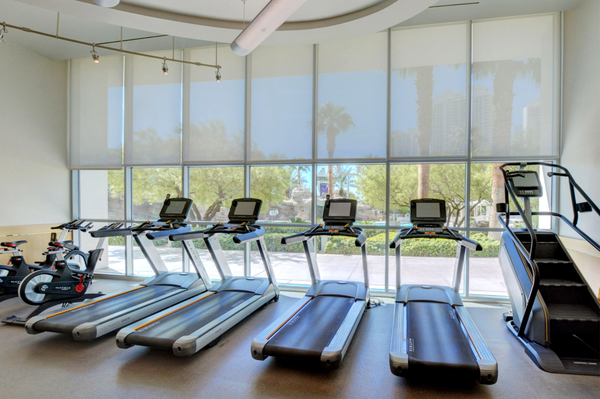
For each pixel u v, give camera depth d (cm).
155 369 293
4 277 441
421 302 399
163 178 612
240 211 470
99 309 386
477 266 507
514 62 481
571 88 451
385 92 516
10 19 485
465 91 494
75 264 510
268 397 251
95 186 654
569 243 442
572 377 279
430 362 254
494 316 427
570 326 311
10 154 563
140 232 498
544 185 488
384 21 423
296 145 546
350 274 552
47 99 618
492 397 252
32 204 595
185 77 586
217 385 267
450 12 465
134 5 402
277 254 571
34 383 269
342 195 541
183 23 426
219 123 573
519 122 481
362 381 274
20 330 380
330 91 534
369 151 521
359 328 388
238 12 420
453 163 508
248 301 416
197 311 378
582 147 425
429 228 404
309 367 297
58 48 582
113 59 623
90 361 307
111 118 625
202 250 638
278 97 552
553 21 471
